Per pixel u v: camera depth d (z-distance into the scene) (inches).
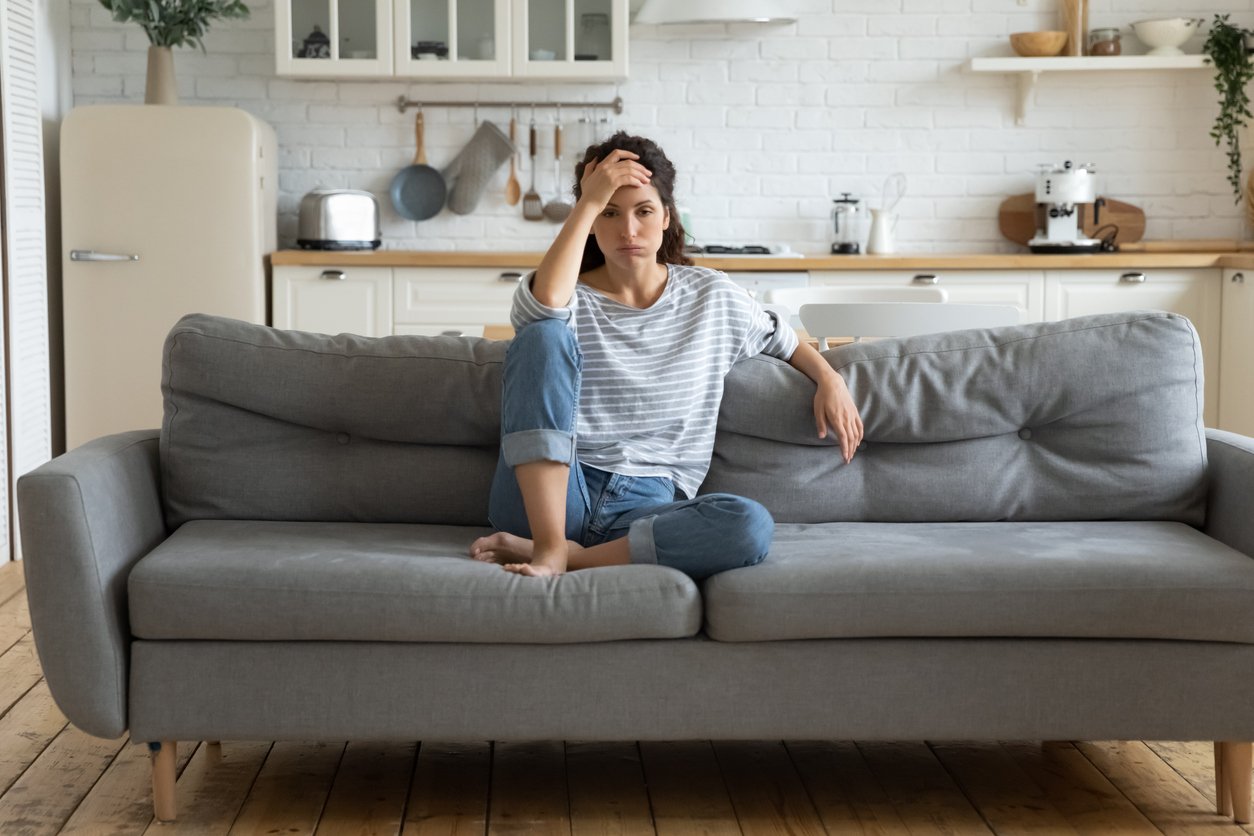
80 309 195.3
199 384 101.8
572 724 87.0
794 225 223.8
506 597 85.2
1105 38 213.3
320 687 86.3
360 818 89.6
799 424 103.7
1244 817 89.4
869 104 221.3
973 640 87.8
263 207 200.2
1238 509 97.2
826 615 86.0
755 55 220.7
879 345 107.2
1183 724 87.7
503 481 96.5
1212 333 201.2
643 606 85.5
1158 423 103.3
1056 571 86.7
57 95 206.2
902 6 219.5
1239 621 86.2
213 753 101.1
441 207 222.4
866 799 93.3
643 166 100.3
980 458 104.6
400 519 104.4
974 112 221.0
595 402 98.5
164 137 193.5
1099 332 105.4
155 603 85.4
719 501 89.0
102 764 98.9
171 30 201.2
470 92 220.8
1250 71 209.2
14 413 169.5
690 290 102.0
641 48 220.5
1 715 108.7
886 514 104.5
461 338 107.3
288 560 87.3
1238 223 220.8
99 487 88.3
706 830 88.0
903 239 223.6
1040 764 99.9
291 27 204.8
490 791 94.3
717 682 87.0
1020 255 203.9
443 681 86.4
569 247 95.3
